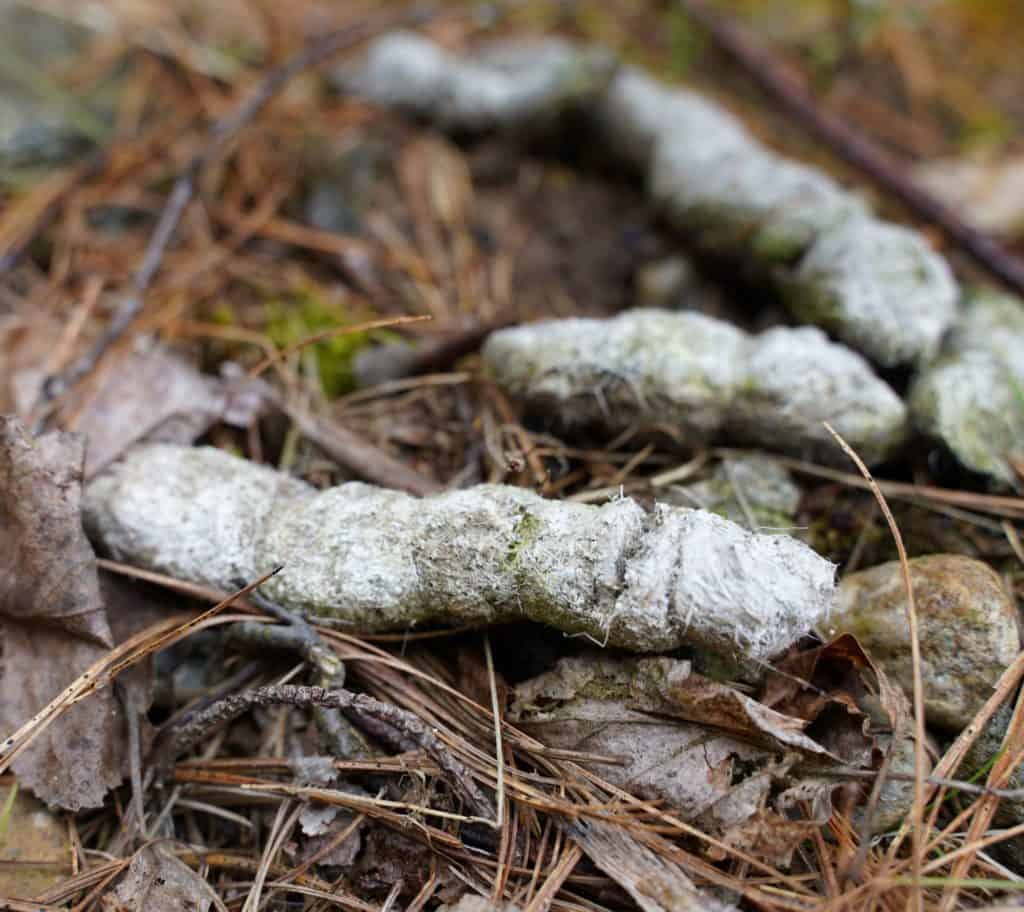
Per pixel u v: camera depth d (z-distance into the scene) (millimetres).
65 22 351
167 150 325
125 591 229
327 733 217
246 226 307
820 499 247
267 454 257
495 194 330
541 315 297
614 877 201
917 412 244
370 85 343
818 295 263
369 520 223
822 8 393
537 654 222
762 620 201
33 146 319
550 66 333
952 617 218
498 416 254
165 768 219
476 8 358
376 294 298
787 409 241
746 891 198
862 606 226
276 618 222
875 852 208
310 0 377
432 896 207
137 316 279
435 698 220
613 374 243
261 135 329
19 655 223
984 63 385
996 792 200
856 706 211
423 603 219
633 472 250
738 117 353
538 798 208
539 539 211
